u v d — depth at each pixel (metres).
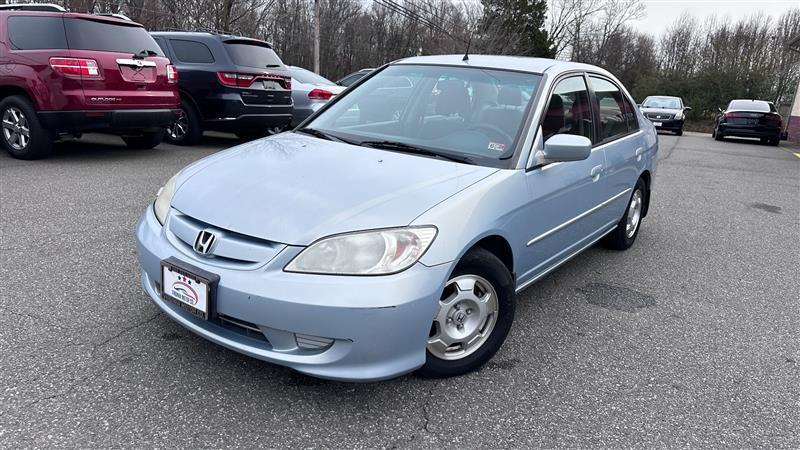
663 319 3.64
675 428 2.48
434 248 2.38
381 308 2.23
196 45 8.71
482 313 2.76
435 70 3.76
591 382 2.81
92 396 2.43
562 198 3.35
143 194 5.83
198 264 2.41
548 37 57.69
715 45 49.06
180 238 2.56
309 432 2.30
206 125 8.84
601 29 64.19
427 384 2.70
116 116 6.96
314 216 2.37
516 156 3.01
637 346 3.23
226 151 3.27
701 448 2.36
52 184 6.04
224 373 2.66
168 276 2.51
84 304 3.26
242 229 2.38
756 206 7.44
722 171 10.77
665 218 6.48
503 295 2.82
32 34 6.66
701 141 19.09
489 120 3.26
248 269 2.31
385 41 47.34
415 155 3.04
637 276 4.43
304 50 40.31
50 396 2.40
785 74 39.53
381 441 2.28
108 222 4.82
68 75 6.56
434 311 2.40
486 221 2.64
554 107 3.41
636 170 4.68
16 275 3.62
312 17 39.75
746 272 4.66
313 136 3.47
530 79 3.48
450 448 2.27
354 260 2.26
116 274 3.71
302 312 2.22
